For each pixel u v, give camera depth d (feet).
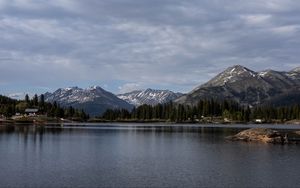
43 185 152.87
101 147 309.01
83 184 155.43
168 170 189.47
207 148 300.61
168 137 442.50
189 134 506.48
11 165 202.28
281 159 231.09
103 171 185.26
